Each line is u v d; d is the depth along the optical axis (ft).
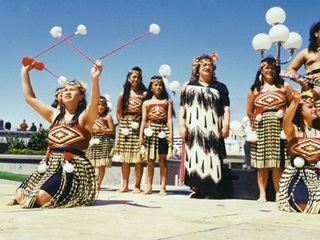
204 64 18.16
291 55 20.99
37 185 11.71
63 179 11.68
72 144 12.11
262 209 12.75
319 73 15.97
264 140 16.21
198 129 17.70
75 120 12.29
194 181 17.46
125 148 20.30
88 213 10.35
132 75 20.39
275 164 15.85
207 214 10.91
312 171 12.17
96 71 12.25
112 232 7.63
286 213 11.62
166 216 10.15
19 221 8.75
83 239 6.88
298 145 12.37
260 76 16.83
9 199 14.35
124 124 20.34
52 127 12.43
